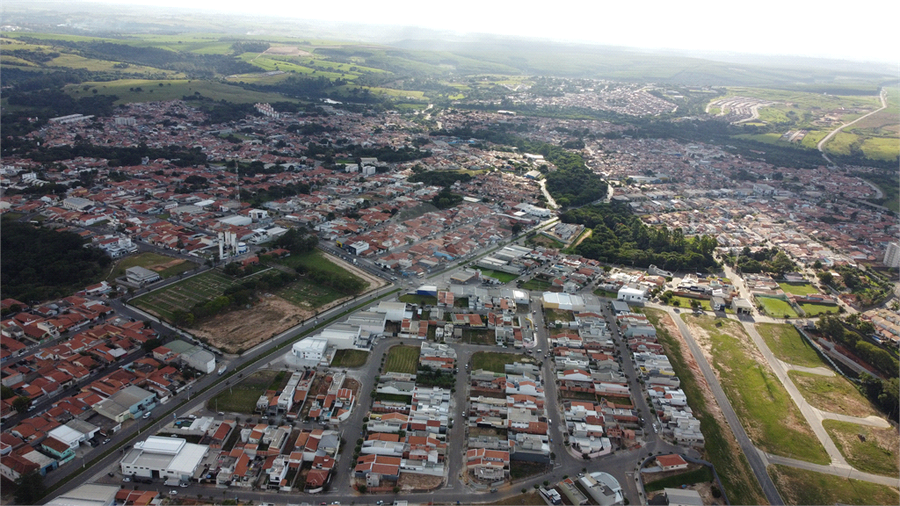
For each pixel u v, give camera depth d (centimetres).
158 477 15875
